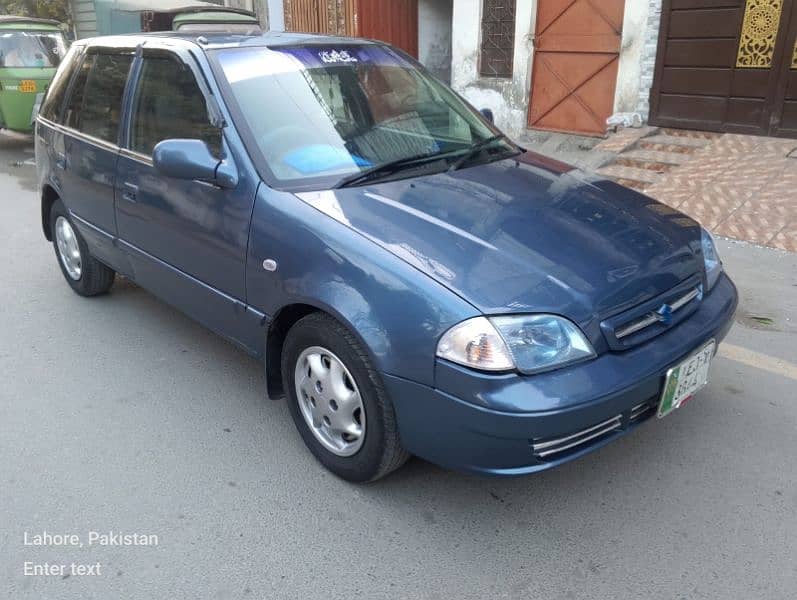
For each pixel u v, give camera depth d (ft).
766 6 22.65
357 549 8.48
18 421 11.25
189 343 13.88
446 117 12.39
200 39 11.87
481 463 7.95
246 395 11.96
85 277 15.53
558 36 28.73
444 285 7.89
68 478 9.84
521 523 8.86
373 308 8.27
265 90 10.85
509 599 7.72
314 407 9.71
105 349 13.64
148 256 12.55
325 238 8.91
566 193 10.38
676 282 9.07
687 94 25.25
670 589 7.79
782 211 19.13
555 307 7.80
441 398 7.82
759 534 8.57
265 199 9.73
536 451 7.70
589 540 8.55
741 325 13.96
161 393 12.03
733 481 9.50
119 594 7.90
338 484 9.64
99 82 14.02
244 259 10.07
